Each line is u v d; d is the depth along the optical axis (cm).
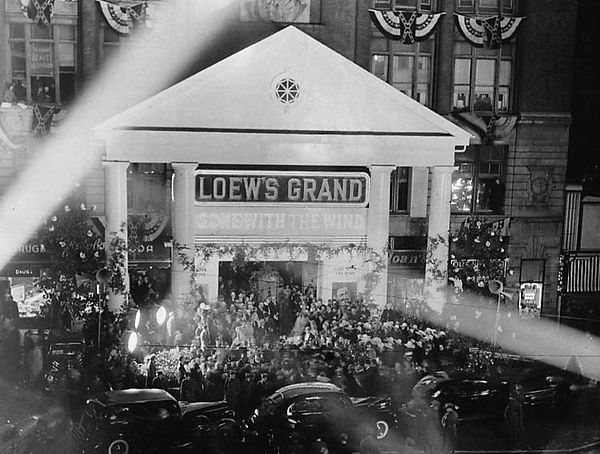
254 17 3628
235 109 3186
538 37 3862
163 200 3641
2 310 3262
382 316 3253
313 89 3228
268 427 2428
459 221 3897
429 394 2711
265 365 2755
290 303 3378
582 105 4394
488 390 2781
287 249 3334
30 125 3472
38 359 2722
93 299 3106
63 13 3503
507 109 3938
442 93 3828
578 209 4116
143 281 3459
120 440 2289
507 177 3950
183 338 2977
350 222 3359
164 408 2355
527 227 3988
